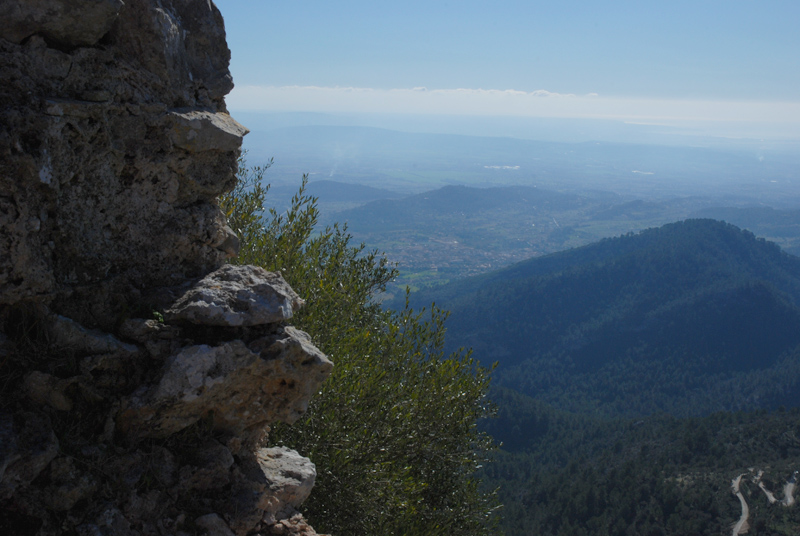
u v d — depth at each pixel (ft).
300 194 21.24
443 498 22.50
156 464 10.37
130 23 11.17
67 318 9.99
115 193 11.09
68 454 9.20
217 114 13.33
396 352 20.08
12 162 9.04
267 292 11.51
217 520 10.47
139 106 11.10
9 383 9.48
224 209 20.88
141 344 10.59
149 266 11.84
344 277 22.02
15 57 9.53
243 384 11.07
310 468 12.57
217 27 13.46
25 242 9.39
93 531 8.95
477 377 21.48
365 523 16.12
